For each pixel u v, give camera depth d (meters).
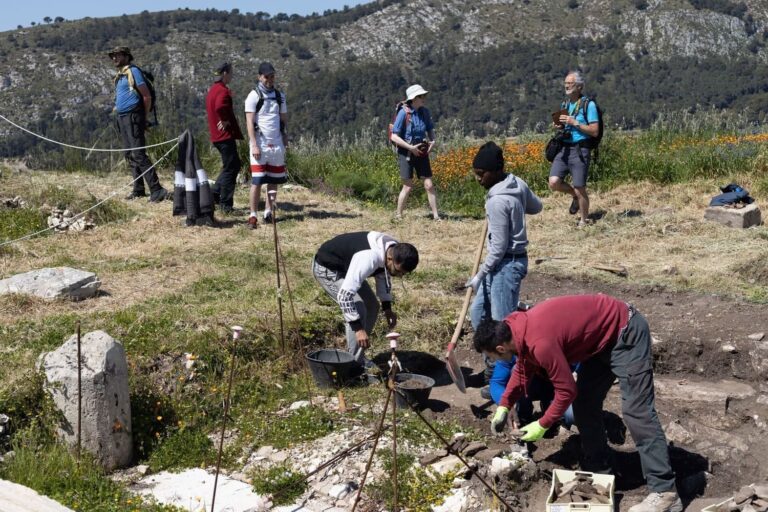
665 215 10.83
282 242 9.73
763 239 9.63
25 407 5.52
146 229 10.08
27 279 7.69
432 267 9.03
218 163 13.92
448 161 14.09
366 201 12.55
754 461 5.62
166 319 6.94
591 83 122.88
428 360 7.08
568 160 10.45
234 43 145.12
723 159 13.16
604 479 5.00
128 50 11.27
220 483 5.35
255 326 6.97
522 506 5.05
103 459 5.44
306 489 5.20
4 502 4.57
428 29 153.12
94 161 13.94
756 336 7.04
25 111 111.44
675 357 7.03
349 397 6.33
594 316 4.84
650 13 146.62
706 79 120.38
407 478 5.17
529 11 158.25
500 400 5.21
